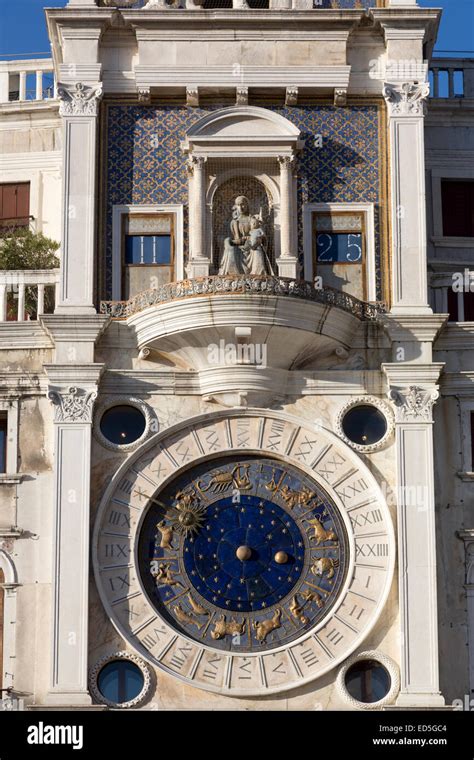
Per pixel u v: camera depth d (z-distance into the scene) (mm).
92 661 39906
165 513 41062
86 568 40188
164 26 43906
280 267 42312
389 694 39844
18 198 46750
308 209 43219
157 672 39812
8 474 41562
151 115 43781
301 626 40375
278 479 41344
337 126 43750
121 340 42062
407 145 43312
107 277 42750
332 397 41750
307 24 43938
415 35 43969
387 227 43125
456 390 42375
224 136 42906
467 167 46562
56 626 39844
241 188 43375
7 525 41281
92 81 43594
